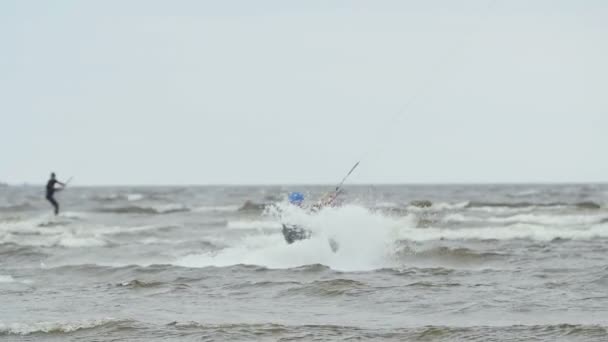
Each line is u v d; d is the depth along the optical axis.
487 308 54.12
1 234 120.56
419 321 50.44
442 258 83.44
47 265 83.88
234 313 53.84
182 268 75.50
